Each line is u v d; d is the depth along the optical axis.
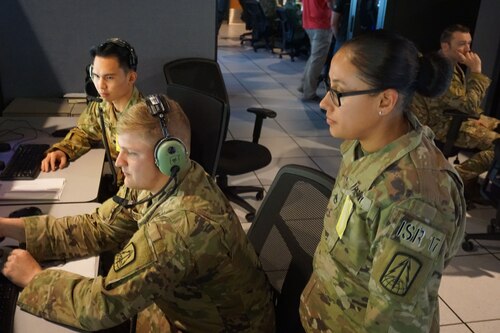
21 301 1.14
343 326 1.06
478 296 2.44
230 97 5.70
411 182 0.90
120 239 1.45
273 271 1.40
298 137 4.52
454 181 0.94
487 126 3.48
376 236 0.93
